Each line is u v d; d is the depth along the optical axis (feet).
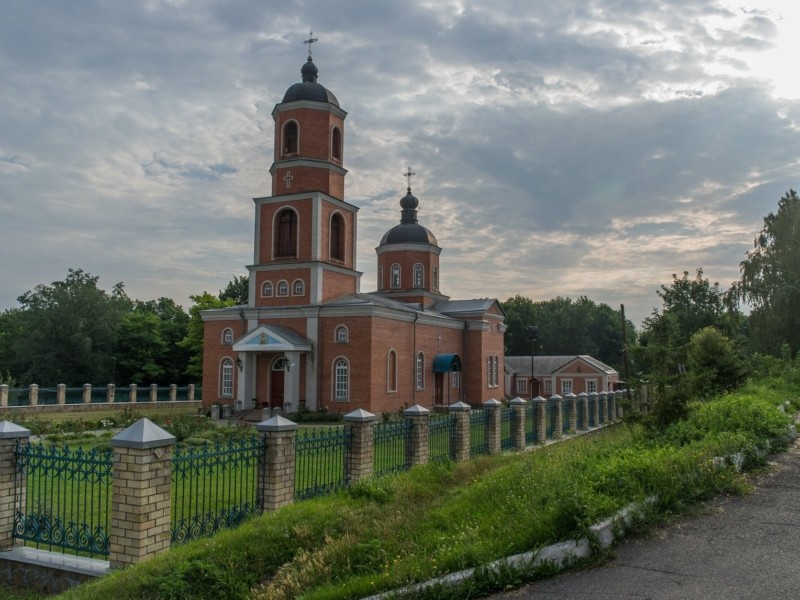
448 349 141.38
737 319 132.87
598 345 275.59
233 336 121.19
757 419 41.47
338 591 20.95
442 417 48.80
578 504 23.25
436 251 162.50
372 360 109.70
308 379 112.16
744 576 19.65
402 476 37.06
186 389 160.35
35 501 36.37
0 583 27.86
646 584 19.35
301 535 26.40
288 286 116.78
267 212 118.93
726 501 27.55
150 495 25.57
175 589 22.49
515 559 20.97
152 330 190.39
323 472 36.32
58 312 168.14
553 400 74.08
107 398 138.51
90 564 26.73
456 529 25.81
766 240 131.54
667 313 45.16
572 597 18.75
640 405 42.52
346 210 122.62
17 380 167.12
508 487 30.01
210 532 28.89
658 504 25.55
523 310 271.08
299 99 118.21
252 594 22.71
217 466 29.78
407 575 21.40
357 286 124.88
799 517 25.31
